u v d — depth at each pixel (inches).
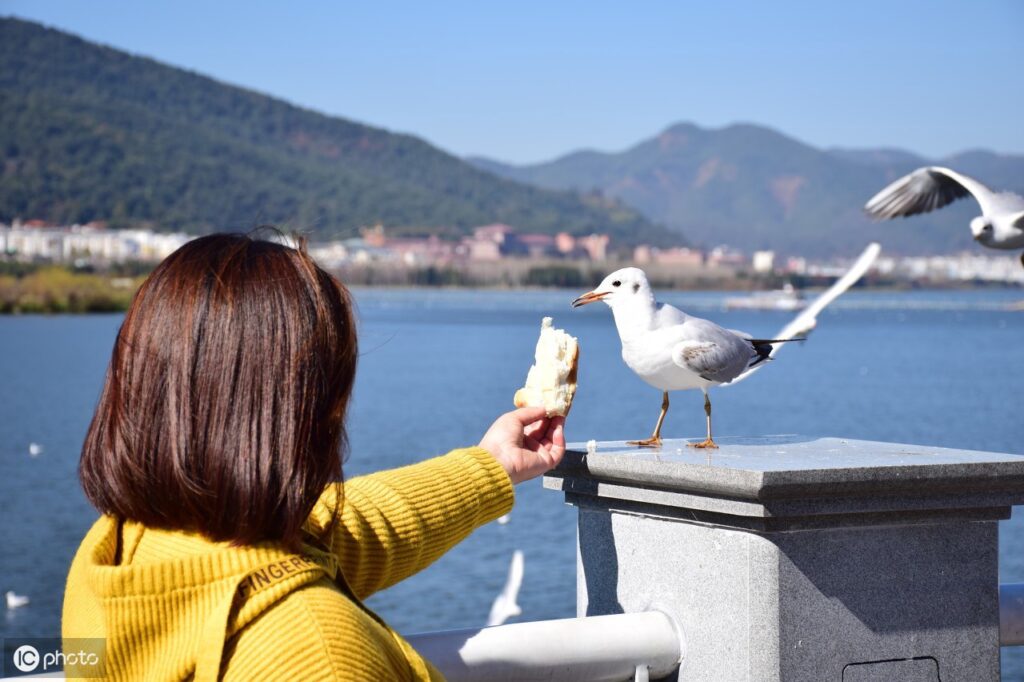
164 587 48.2
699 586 84.8
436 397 2285.9
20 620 617.3
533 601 672.4
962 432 1759.4
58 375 2706.7
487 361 3484.3
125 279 6638.8
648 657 84.0
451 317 6879.9
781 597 80.8
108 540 52.8
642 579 90.1
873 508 82.0
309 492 51.2
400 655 53.6
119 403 50.8
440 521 72.0
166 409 49.9
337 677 47.3
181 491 49.2
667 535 87.7
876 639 84.8
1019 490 87.8
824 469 78.4
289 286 52.0
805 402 2272.4
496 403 2156.7
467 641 75.1
